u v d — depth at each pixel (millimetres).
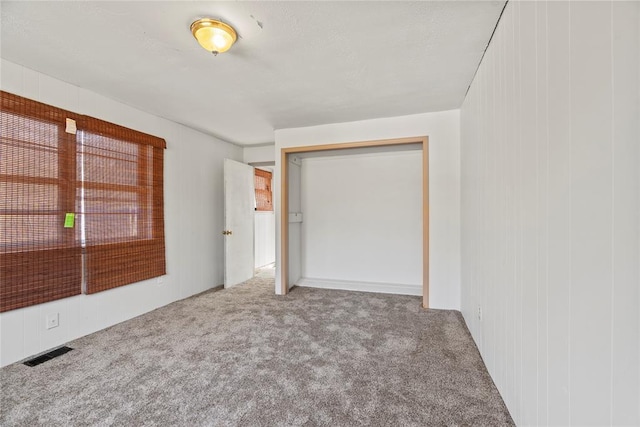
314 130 3836
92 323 2705
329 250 4594
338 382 1881
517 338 1456
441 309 3305
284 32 1844
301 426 1495
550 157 1123
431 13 1671
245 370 2027
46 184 2361
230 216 4426
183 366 2082
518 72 1436
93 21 1732
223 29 1737
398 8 1623
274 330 2729
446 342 2449
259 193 6312
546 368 1157
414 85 2643
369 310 3281
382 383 1867
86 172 2668
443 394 1750
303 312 3229
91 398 1723
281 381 1894
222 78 2496
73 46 2000
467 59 2182
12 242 2158
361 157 4422
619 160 770
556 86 1078
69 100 2570
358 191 4441
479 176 2254
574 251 967
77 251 2588
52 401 1697
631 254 732
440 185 3314
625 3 747
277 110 3277
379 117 3516
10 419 1547
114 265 2898
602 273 837
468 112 2725
